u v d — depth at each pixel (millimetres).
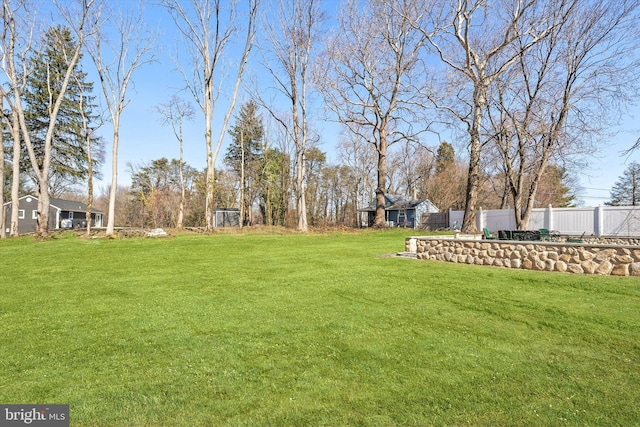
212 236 17172
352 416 2482
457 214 26781
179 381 2971
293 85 22797
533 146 17078
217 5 19859
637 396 2721
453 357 3426
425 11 17562
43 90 25828
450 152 46562
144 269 8445
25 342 3846
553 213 18469
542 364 3275
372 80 24594
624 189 45094
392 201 38938
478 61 17031
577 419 2447
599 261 6562
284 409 2564
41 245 13594
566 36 15344
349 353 3520
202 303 5375
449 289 5945
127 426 2371
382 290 5969
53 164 27578
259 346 3707
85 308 5164
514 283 6242
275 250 12039
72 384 2922
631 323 4203
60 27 19188
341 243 14500
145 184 51625
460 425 2391
